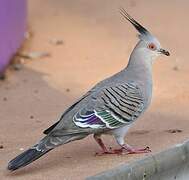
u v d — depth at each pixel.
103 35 21.39
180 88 16.14
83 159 11.15
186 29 21.69
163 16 23.20
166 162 10.72
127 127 11.19
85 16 23.59
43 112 14.55
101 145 11.38
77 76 17.53
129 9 24.19
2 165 10.95
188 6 24.56
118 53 19.58
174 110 14.34
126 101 11.02
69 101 15.43
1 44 17.66
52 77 17.50
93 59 19.06
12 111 14.67
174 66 18.08
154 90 15.97
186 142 11.25
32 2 25.47
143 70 11.41
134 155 11.17
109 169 10.22
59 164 10.92
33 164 10.95
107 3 25.22
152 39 11.51
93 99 10.96
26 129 13.23
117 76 11.45
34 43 20.59
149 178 10.45
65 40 20.92
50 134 10.56
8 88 16.58
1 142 12.36
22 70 18.12
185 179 11.18
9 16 18.62
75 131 10.67
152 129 12.91
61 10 24.36
